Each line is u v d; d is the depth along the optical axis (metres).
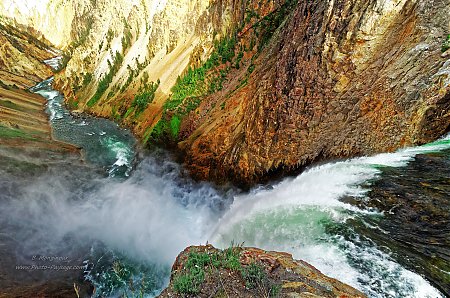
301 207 8.68
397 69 10.66
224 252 6.50
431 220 6.57
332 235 7.27
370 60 11.74
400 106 10.23
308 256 7.00
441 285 5.32
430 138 9.73
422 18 10.59
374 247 6.50
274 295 5.12
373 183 8.38
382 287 5.66
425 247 6.09
